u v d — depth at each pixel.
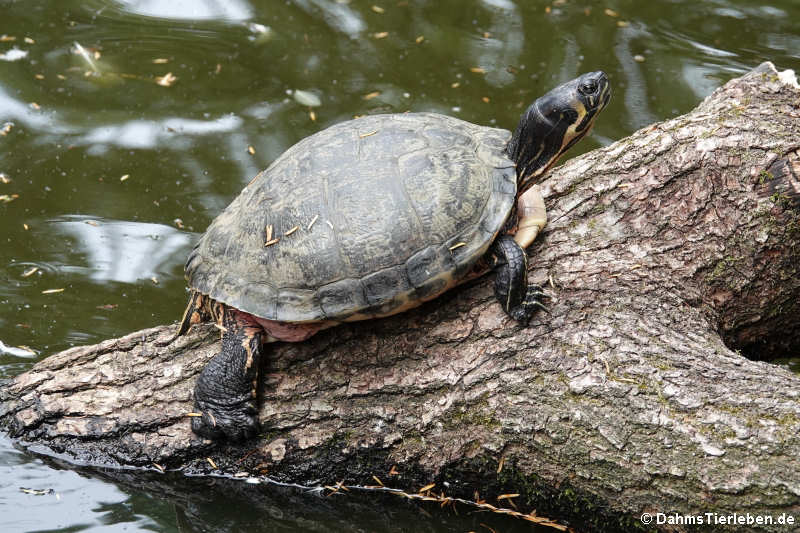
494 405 4.63
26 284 6.79
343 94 8.66
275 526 4.84
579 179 5.30
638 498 4.35
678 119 5.48
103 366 5.16
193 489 5.05
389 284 4.51
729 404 4.30
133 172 7.87
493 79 8.75
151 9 10.16
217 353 5.05
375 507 4.97
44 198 7.57
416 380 4.75
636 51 8.97
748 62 8.63
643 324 4.71
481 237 4.55
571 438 4.45
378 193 4.59
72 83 8.88
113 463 5.10
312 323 4.64
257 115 8.45
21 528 4.65
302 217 4.64
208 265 4.82
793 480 4.00
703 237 5.10
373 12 10.05
